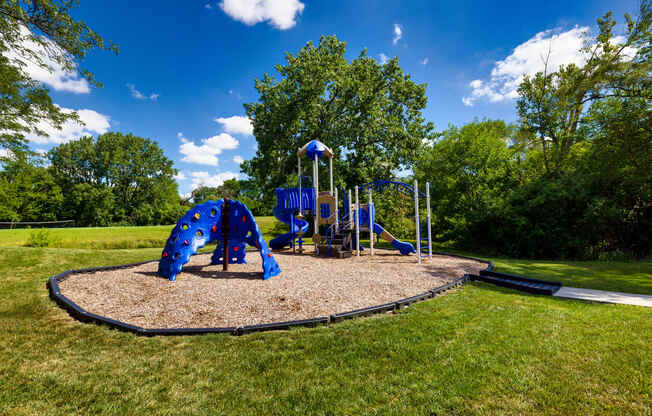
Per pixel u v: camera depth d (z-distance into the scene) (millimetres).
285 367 2680
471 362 2686
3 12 7766
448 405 2090
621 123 11359
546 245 11453
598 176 11477
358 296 5098
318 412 2055
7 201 36875
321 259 9961
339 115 23469
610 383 2318
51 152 46312
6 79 9047
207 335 3426
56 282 5727
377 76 22484
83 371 2650
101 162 48094
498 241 13219
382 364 2699
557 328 3494
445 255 10969
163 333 3459
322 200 11805
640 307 4414
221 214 7363
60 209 42812
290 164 23516
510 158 17922
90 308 4520
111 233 17891
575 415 1952
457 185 17719
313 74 21234
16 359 2879
